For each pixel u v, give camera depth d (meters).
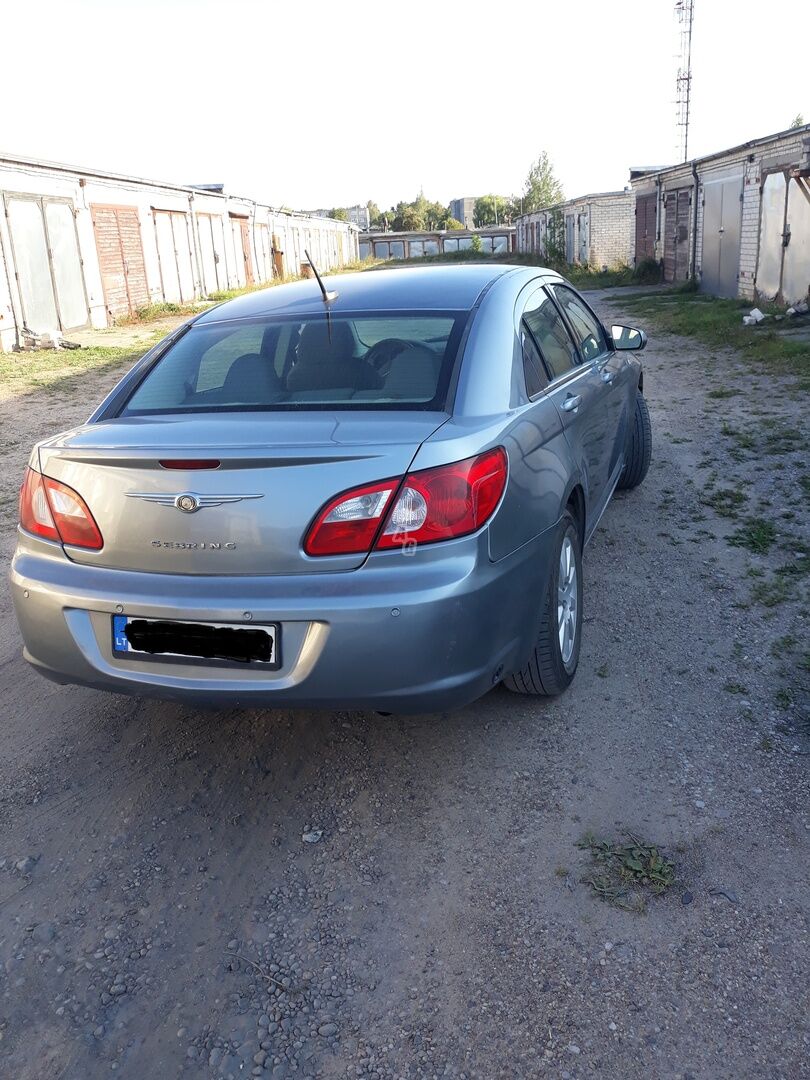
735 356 11.24
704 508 5.48
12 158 16.61
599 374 4.35
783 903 2.38
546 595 3.04
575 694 3.46
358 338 3.17
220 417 2.89
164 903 2.54
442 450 2.53
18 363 15.02
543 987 2.18
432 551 2.50
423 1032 2.09
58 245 18.72
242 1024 2.15
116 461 2.61
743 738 3.10
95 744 3.34
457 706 2.68
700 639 3.83
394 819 2.83
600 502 4.30
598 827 2.72
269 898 2.54
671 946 2.27
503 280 3.60
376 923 2.42
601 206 34.03
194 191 27.25
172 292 25.91
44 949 2.39
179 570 2.60
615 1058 1.99
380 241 67.88
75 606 2.71
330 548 2.48
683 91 47.12
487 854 2.64
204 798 3.00
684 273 23.52
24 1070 2.05
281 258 39.19
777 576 4.41
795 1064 1.95
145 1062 2.06
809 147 13.95
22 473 7.57
